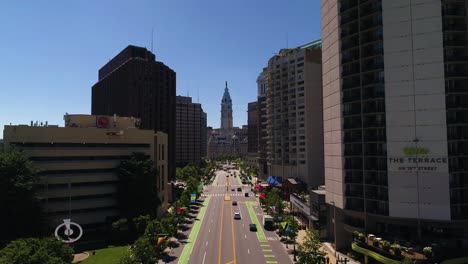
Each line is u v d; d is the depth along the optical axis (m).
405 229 64.69
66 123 101.88
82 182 90.25
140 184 93.56
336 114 75.31
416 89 62.75
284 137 181.38
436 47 61.59
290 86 176.88
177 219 94.50
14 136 83.12
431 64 61.78
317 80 169.25
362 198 68.94
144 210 93.44
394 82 64.44
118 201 93.69
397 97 64.12
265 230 95.81
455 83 62.22
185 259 68.81
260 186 168.25
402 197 63.00
